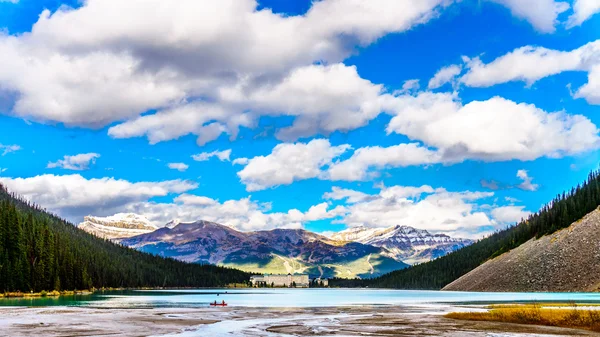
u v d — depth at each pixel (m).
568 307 86.12
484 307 103.56
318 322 71.12
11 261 171.88
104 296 174.12
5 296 161.38
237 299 177.00
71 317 75.00
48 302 124.69
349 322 70.81
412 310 99.25
